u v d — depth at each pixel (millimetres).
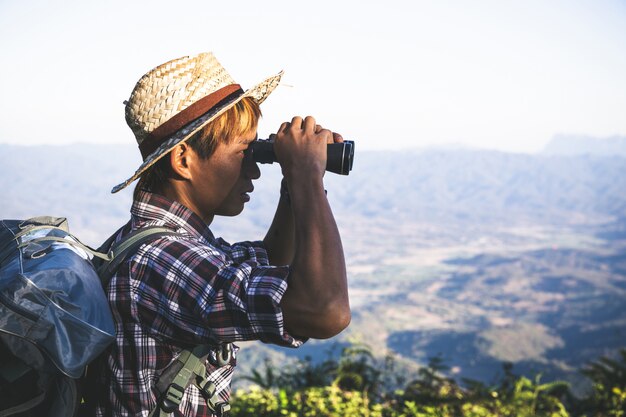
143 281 1032
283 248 1419
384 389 4930
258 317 947
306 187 1033
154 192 1174
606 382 5242
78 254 1064
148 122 1110
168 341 1053
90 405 1108
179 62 1121
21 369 988
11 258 1037
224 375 1129
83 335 973
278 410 4316
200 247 1055
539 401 4910
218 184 1144
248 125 1150
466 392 4816
